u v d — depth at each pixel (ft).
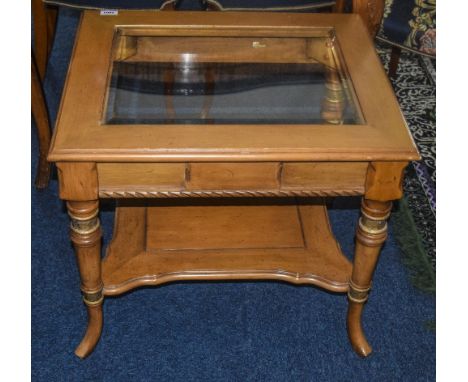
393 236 5.99
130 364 4.82
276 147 3.74
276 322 5.17
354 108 4.15
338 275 4.80
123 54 4.66
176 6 6.59
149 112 4.05
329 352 4.97
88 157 3.64
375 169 3.85
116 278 4.69
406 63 8.21
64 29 8.37
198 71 4.61
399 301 5.40
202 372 4.79
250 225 5.20
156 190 3.90
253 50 4.83
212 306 5.28
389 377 4.82
